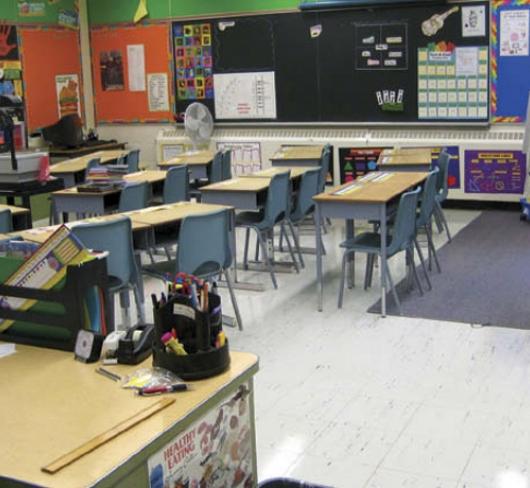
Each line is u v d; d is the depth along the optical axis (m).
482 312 4.80
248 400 1.92
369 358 4.13
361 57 8.44
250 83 9.06
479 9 7.82
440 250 6.48
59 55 9.55
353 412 3.49
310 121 8.84
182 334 1.85
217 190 5.51
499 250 6.40
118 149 9.73
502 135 8.00
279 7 8.73
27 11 9.04
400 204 4.73
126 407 1.71
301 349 4.31
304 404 3.59
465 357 4.09
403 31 8.19
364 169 8.60
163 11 9.41
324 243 7.02
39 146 9.23
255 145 9.13
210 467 1.78
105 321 2.09
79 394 1.79
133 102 9.84
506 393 3.63
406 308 4.95
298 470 3.00
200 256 4.40
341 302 5.04
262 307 5.14
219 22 9.09
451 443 3.17
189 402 1.72
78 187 5.70
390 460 3.05
